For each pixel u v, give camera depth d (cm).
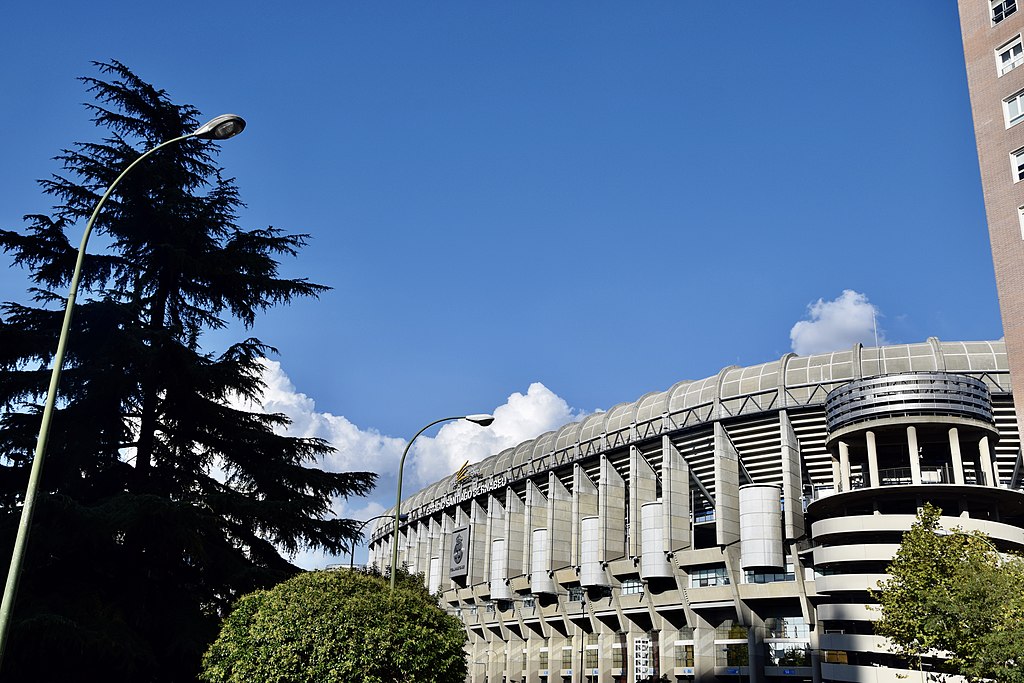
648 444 7731
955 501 5784
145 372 3181
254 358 3362
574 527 8406
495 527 10025
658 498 7856
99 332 3144
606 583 7844
